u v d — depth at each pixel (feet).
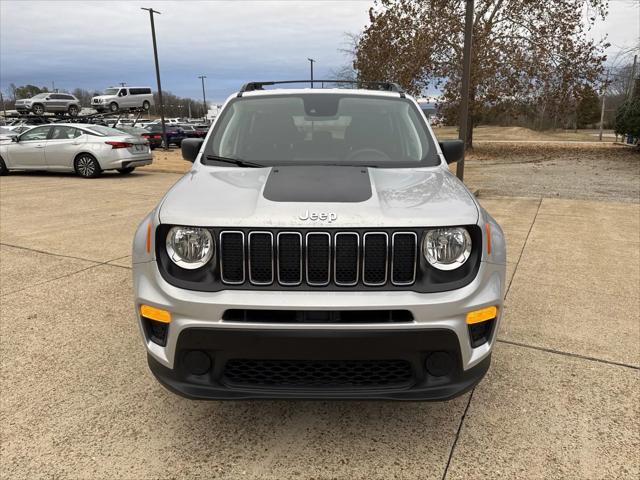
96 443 8.38
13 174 47.34
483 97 73.15
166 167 56.59
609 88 81.05
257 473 7.73
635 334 12.44
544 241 21.61
